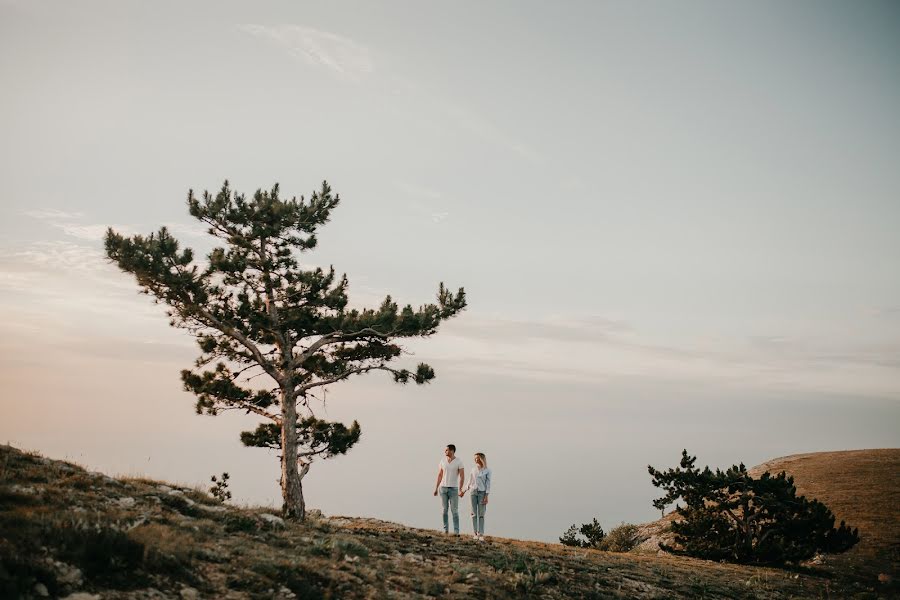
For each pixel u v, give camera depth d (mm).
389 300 20812
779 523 25000
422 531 19203
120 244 17156
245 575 8641
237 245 19922
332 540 12242
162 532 9406
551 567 14609
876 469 42281
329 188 20891
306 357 19562
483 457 19000
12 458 11867
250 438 20422
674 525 27219
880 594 20578
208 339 19562
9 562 6648
